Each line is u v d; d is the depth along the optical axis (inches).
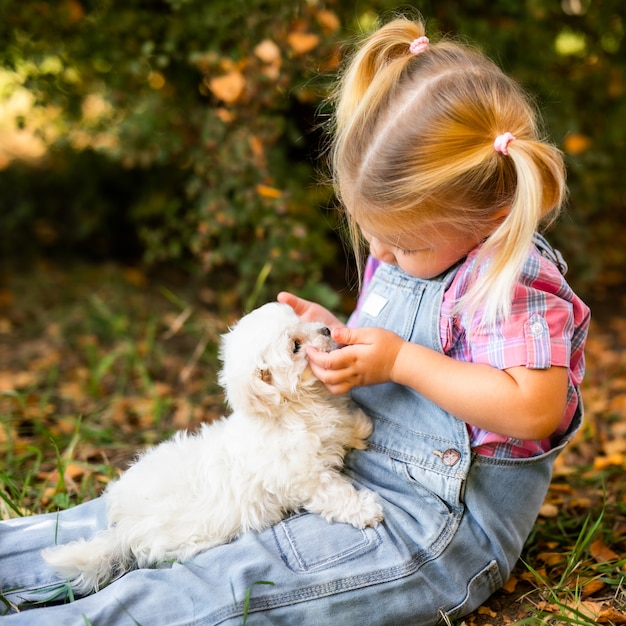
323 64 153.3
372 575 80.0
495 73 85.1
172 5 162.2
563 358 78.7
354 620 79.3
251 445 85.7
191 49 169.0
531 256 82.3
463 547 84.2
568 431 91.1
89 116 217.5
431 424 86.0
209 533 85.4
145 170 237.5
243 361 85.8
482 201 80.8
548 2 188.2
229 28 159.3
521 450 86.6
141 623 77.0
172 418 151.4
